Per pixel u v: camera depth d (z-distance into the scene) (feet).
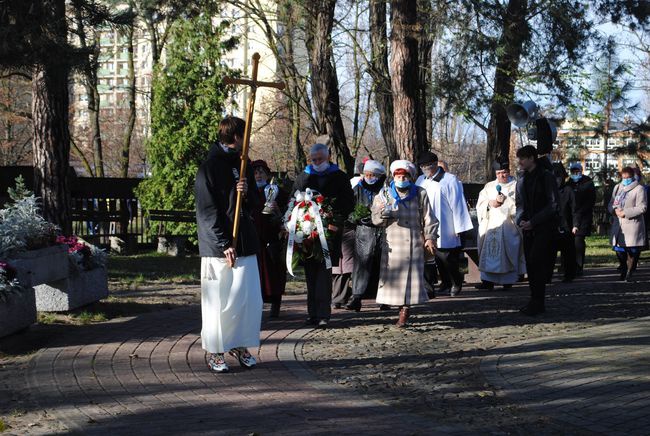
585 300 39.50
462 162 170.81
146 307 35.19
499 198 41.70
